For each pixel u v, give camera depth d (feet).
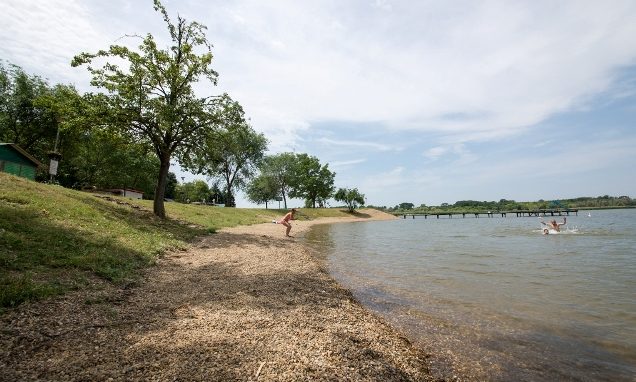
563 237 95.45
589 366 18.15
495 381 16.69
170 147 71.56
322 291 31.48
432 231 137.69
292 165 273.54
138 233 46.29
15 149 86.79
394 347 19.95
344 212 324.19
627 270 44.19
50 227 34.09
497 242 85.97
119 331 16.96
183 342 16.25
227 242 58.95
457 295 32.65
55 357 13.56
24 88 129.70
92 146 164.76
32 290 19.33
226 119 74.79
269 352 16.14
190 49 71.26
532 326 24.18
